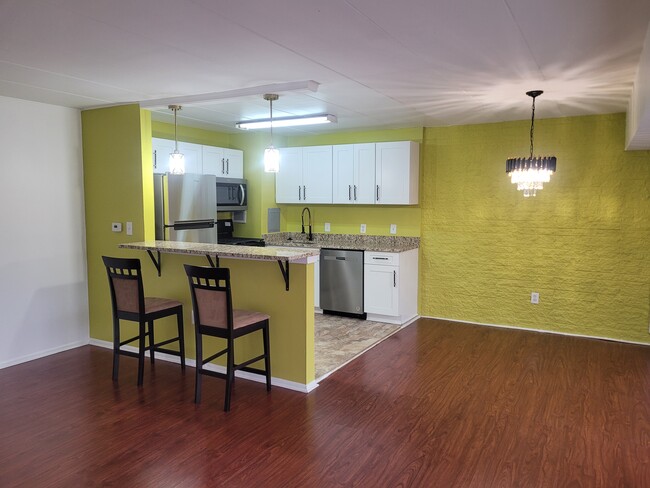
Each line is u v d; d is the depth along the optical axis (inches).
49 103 169.3
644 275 185.8
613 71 125.3
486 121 205.0
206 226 196.9
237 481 96.3
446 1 82.7
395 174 216.1
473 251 216.5
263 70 126.3
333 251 224.2
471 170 213.9
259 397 137.4
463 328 209.3
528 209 203.8
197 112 185.0
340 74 129.6
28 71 127.3
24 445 111.0
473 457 105.1
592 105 170.1
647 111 103.3
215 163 224.7
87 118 179.3
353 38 101.2
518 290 208.4
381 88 145.1
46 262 172.6
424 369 159.0
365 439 113.1
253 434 115.7
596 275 193.5
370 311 217.8
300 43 104.9
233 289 151.9
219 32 97.8
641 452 106.9
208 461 103.8
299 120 190.9
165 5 84.7
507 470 100.0
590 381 148.3
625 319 189.6
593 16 89.1
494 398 135.9
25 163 164.6
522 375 153.4
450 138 217.3
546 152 198.1
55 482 96.3
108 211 178.2
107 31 97.7
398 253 207.8
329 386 145.1
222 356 157.1
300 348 141.8
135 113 168.4
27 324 167.8
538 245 203.2
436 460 104.0
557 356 171.8
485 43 104.3
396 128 224.8
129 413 127.3
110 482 96.3
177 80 136.6
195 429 118.3
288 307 142.9
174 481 96.4
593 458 104.5
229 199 230.1
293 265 140.9
